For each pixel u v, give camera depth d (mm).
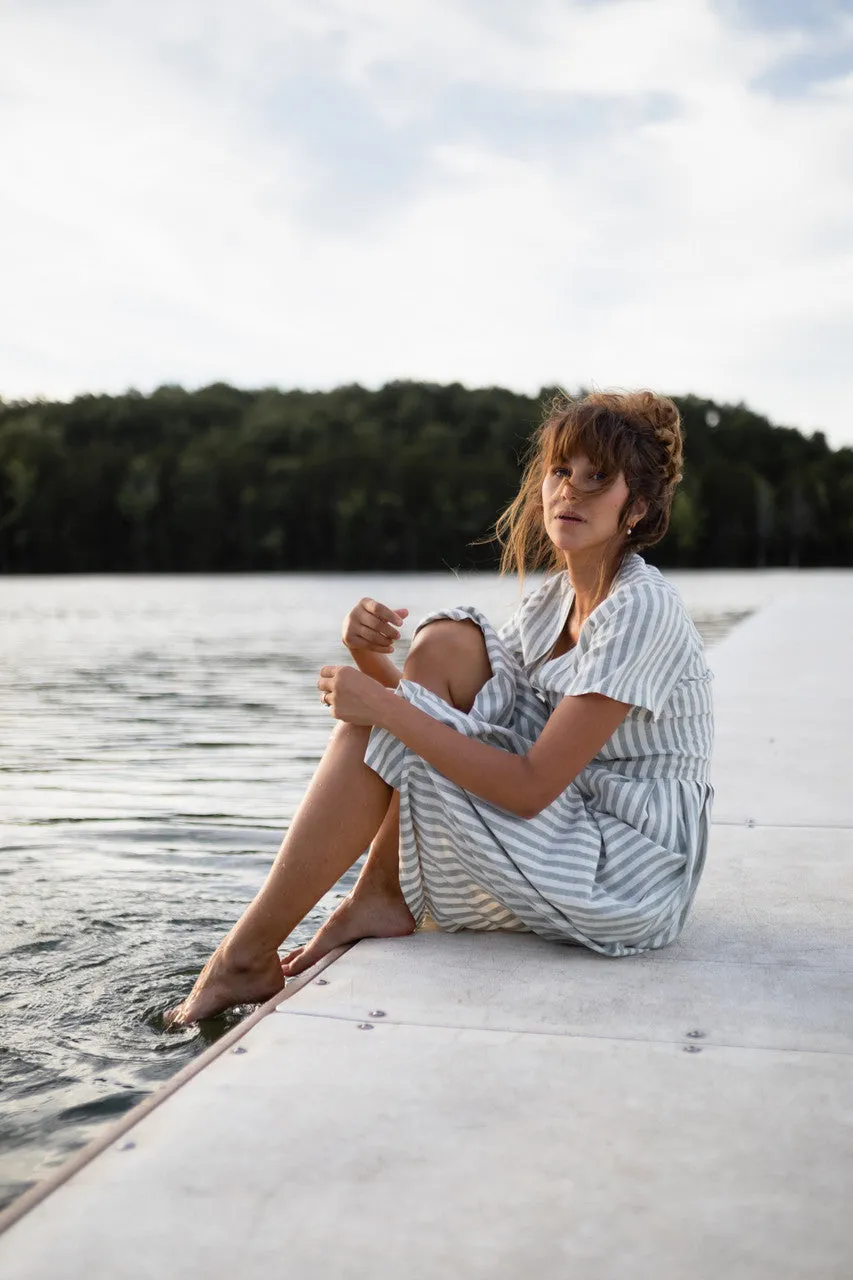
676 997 1916
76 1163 1345
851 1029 1776
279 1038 1735
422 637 2281
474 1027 1782
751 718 5598
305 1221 1227
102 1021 2131
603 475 2225
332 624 18547
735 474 69125
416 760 2127
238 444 73812
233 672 10336
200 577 62344
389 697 2090
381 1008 1861
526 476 2496
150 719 7141
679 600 2221
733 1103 1516
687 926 2348
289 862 2117
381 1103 1511
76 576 66188
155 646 13711
